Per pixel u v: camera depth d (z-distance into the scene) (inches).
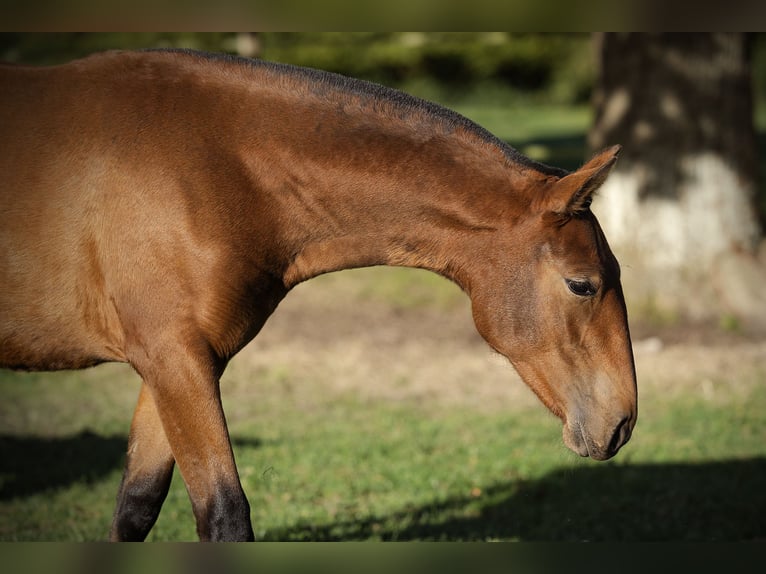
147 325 192.5
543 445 367.2
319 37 1182.3
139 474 212.8
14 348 199.6
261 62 208.1
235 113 200.5
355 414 405.1
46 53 693.9
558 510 304.0
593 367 195.8
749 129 554.9
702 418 403.5
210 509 189.0
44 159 192.5
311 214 204.4
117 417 395.2
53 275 194.5
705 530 288.4
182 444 191.8
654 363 478.0
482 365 484.7
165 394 192.1
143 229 191.5
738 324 526.0
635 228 552.1
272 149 200.4
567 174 203.3
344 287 632.4
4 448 349.4
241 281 197.9
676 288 538.6
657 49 543.8
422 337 531.2
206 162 195.0
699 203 545.0
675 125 544.1
